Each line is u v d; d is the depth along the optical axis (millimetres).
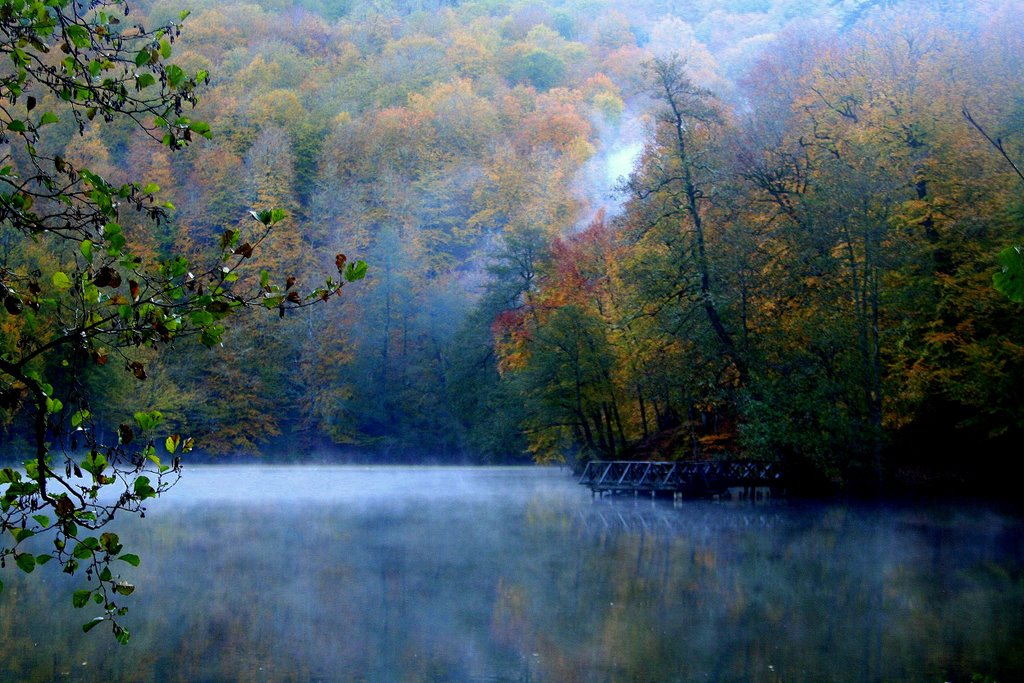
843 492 30328
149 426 4203
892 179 28094
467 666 11273
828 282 29328
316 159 66375
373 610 14297
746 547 20375
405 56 76750
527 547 20703
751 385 29281
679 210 32062
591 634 12750
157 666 11219
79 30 4094
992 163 28500
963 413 29969
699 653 11711
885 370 30281
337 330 58094
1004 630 12656
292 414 59156
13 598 15156
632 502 31578
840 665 10984
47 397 3982
